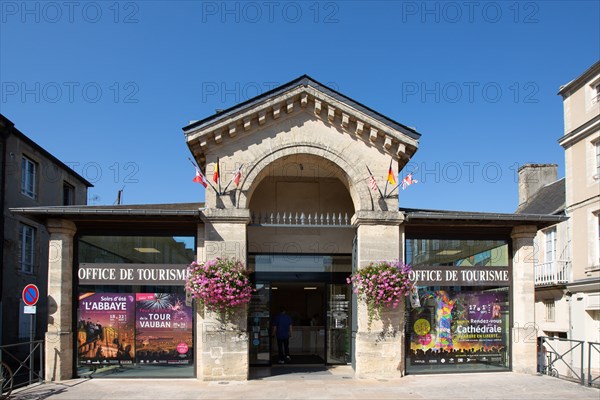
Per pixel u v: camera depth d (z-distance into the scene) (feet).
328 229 48.06
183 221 40.47
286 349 47.91
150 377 39.63
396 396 34.01
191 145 40.78
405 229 42.78
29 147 64.85
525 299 42.45
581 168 66.64
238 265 39.14
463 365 42.39
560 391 35.60
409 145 41.50
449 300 42.83
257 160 41.09
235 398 33.42
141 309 40.22
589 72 64.69
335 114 41.65
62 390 35.40
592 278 61.87
